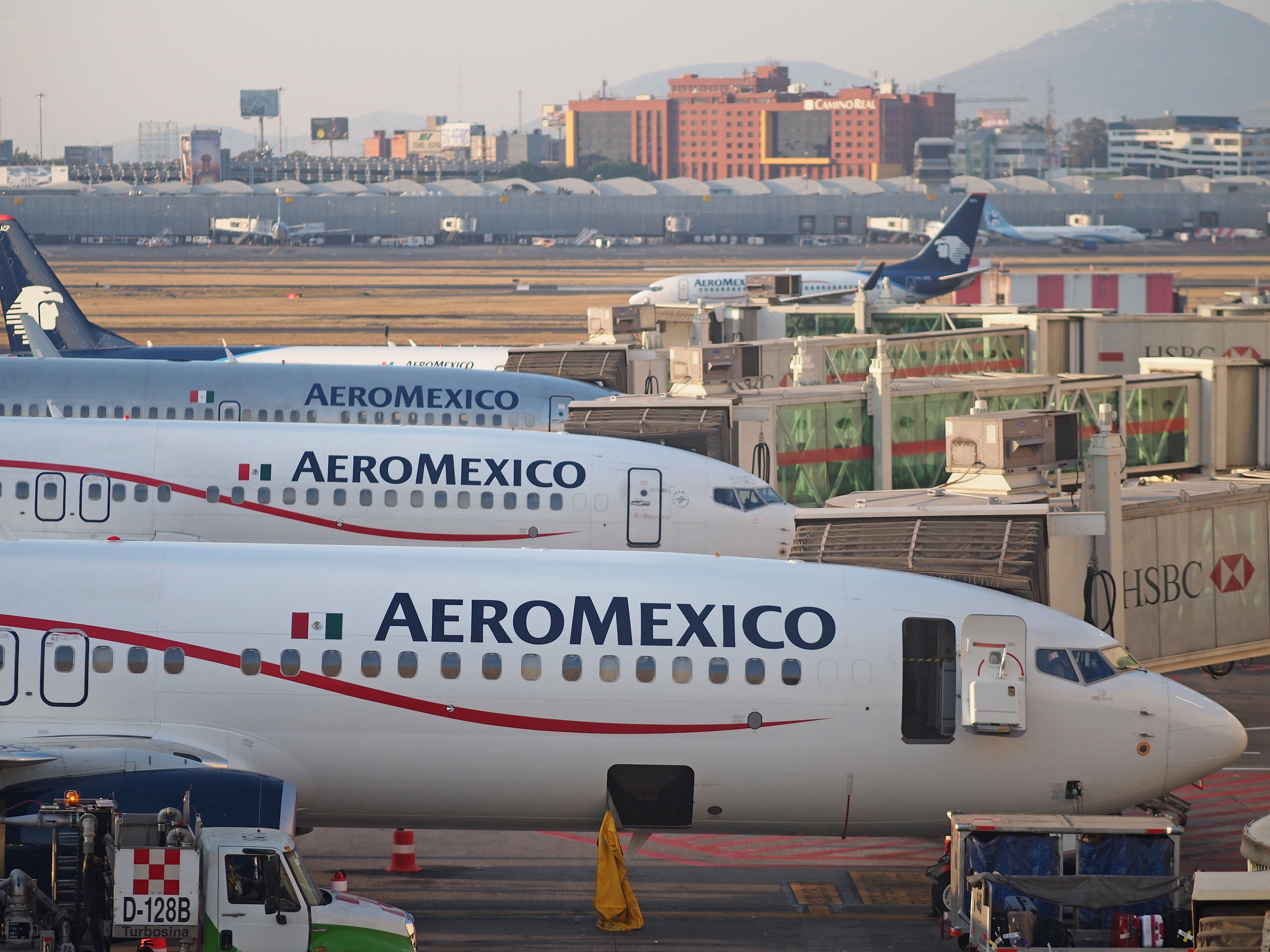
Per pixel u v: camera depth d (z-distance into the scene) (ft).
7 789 284.41
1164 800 372.99
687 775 313.12
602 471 463.01
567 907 334.44
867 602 321.11
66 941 261.85
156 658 304.09
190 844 255.50
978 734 314.35
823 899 344.90
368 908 261.65
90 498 453.17
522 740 307.78
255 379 641.81
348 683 304.71
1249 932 238.07
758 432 584.81
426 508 458.50
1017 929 278.46
